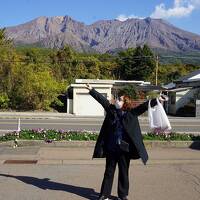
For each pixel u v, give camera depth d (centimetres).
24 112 4650
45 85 4869
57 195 829
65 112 4941
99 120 3584
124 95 782
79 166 1120
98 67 8381
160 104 808
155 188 892
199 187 905
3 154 1306
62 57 7819
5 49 5112
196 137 1608
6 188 873
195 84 5759
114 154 776
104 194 786
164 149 1460
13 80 4922
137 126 773
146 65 8512
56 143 1472
